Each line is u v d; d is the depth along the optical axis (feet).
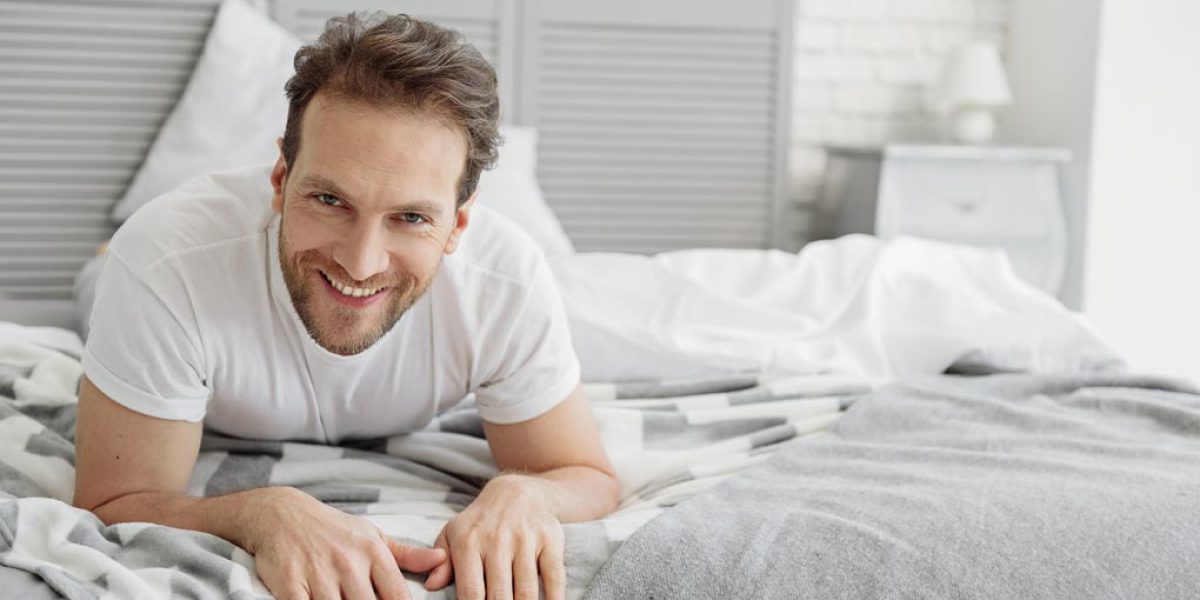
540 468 5.08
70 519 4.11
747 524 4.28
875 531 4.20
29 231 10.79
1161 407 5.89
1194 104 12.21
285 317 4.58
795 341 7.54
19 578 3.73
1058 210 12.01
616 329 7.00
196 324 4.46
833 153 12.50
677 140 12.23
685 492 5.10
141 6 10.72
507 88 11.75
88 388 4.49
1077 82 12.25
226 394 4.77
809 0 12.82
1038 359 7.08
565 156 12.01
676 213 12.35
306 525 4.02
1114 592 4.03
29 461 4.94
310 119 3.92
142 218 4.56
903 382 6.39
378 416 5.18
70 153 10.78
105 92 10.77
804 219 13.08
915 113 13.15
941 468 5.09
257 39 10.52
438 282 4.74
